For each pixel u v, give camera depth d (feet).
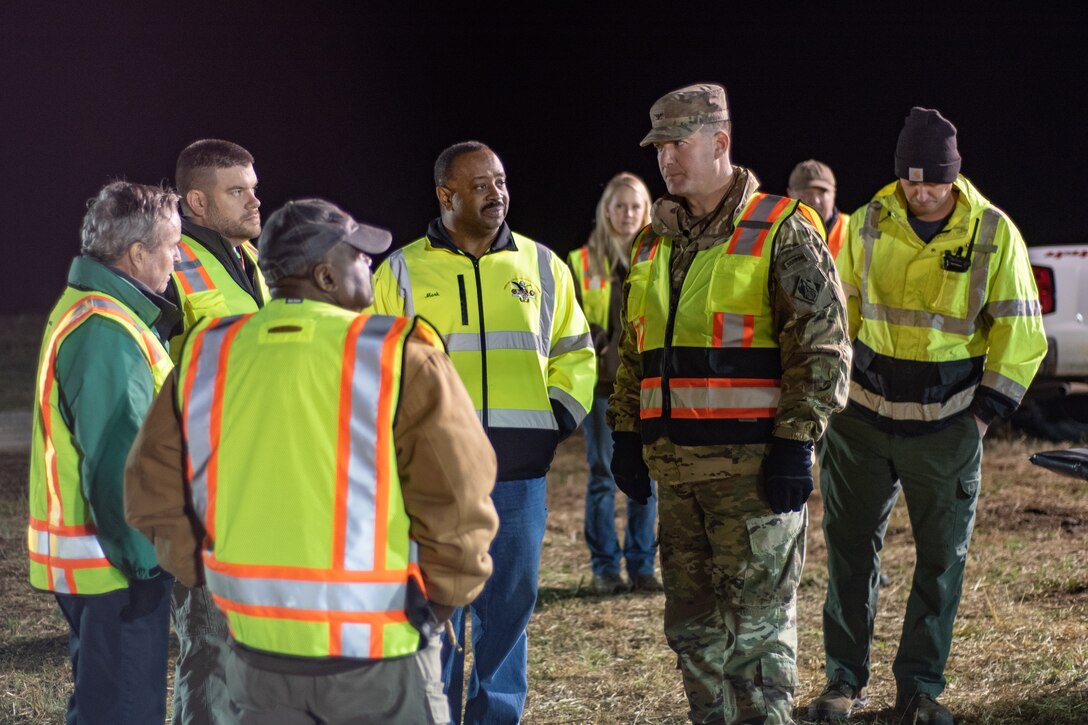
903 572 21.13
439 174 13.70
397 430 8.61
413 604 8.71
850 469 14.78
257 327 8.92
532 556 13.58
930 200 14.14
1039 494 26.58
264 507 8.57
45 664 17.43
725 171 12.23
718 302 12.00
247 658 8.73
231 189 13.47
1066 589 19.56
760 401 11.98
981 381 14.32
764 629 12.05
